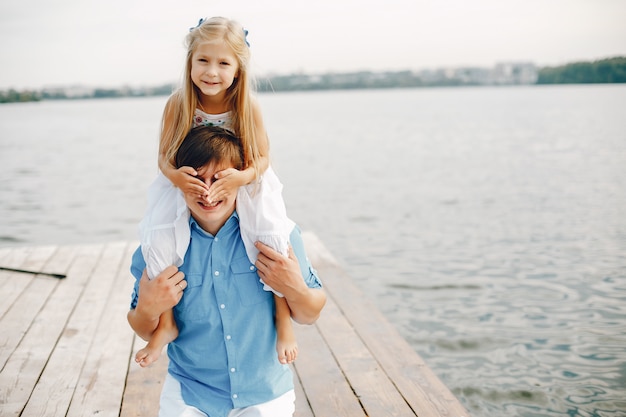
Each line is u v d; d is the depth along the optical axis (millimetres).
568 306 5996
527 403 4109
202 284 2016
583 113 41719
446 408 3047
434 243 8859
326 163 19938
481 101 85562
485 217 10547
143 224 2057
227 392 2062
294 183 15758
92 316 4391
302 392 3246
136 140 29906
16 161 21016
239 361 2045
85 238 9938
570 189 12953
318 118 52344
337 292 4887
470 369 4645
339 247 8852
